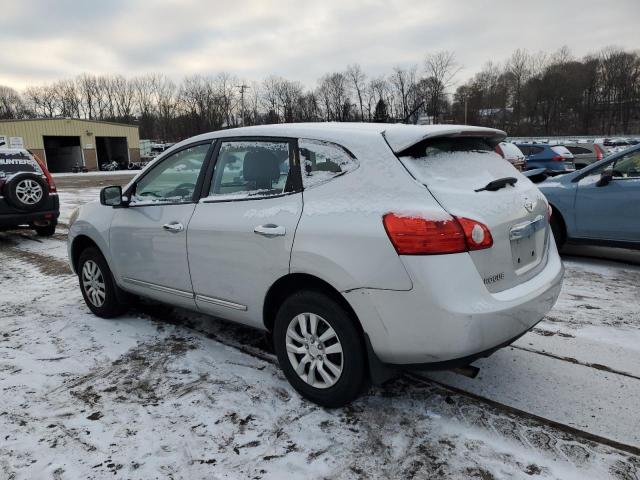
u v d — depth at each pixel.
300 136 3.05
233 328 4.31
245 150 3.32
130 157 51.81
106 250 4.31
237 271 3.23
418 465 2.49
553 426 2.77
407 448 2.61
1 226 8.57
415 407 2.99
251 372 3.48
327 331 2.87
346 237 2.64
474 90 80.38
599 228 6.12
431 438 2.69
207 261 3.42
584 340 3.88
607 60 81.69
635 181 5.82
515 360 3.56
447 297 2.43
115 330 4.32
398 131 2.79
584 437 2.66
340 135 2.89
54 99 97.69
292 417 2.92
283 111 79.44
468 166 2.91
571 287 5.25
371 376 2.72
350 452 2.60
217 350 3.86
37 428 2.87
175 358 3.73
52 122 45.72
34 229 10.10
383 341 2.59
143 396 3.20
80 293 5.51
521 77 85.38
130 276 4.16
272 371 3.49
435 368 2.58
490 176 2.93
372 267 2.55
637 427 2.74
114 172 43.47
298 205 2.92
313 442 2.68
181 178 3.77
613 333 4.00
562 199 6.39
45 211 8.89
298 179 2.99
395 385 3.25
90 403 3.13
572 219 6.34
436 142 2.92
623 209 5.88
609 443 2.61
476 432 2.73
